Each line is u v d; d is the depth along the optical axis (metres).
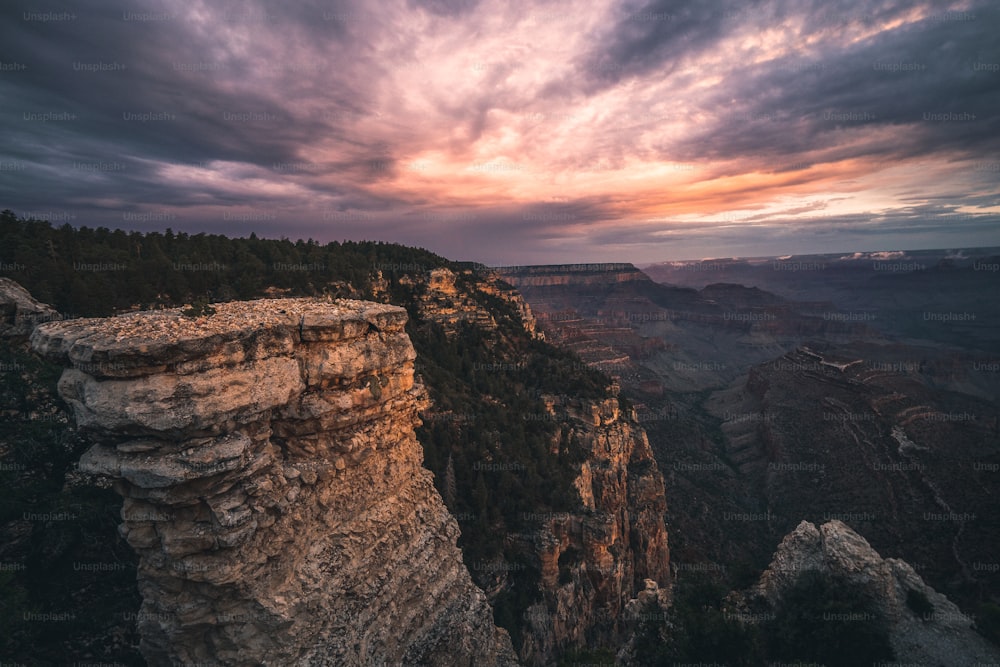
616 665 38.06
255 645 20.28
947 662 33.62
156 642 20.12
